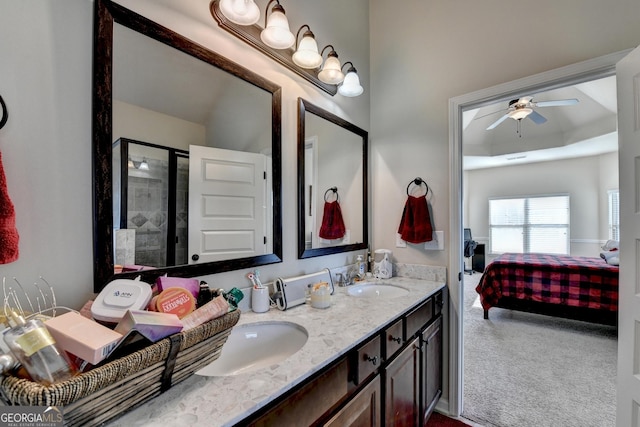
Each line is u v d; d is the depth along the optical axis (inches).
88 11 33.9
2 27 28.4
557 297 127.5
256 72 54.0
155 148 39.9
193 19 44.4
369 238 86.2
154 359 23.3
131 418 23.1
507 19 66.9
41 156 30.4
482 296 141.6
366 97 86.3
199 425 22.7
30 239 29.6
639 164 47.4
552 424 67.2
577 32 59.0
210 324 28.3
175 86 42.3
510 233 261.7
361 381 41.5
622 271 50.4
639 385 46.4
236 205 50.1
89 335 21.3
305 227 63.7
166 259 40.8
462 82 72.5
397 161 82.6
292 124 61.2
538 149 204.4
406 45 81.6
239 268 49.5
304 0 64.9
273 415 27.8
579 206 230.4
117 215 35.8
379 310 52.0
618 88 51.6
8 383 18.3
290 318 47.8
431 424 68.1
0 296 27.7
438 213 75.7
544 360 98.0
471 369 92.6
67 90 32.2
